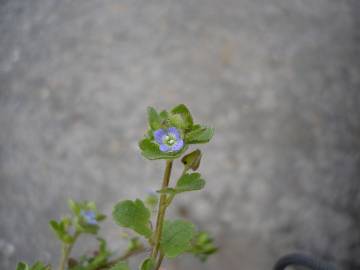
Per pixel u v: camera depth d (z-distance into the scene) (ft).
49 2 1.65
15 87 1.41
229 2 1.70
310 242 1.21
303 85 1.51
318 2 1.78
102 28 1.58
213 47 1.56
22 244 1.11
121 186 1.25
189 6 1.66
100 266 0.41
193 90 1.44
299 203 1.27
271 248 1.19
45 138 1.32
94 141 1.32
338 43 1.65
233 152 1.33
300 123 1.42
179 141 0.31
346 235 1.23
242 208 1.24
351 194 1.31
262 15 1.68
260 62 1.54
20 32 1.55
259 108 1.43
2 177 1.23
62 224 0.38
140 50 1.52
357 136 1.42
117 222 0.32
